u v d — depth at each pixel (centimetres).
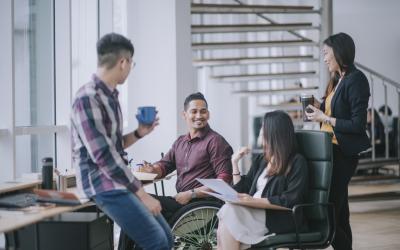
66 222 296
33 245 301
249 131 1074
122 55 263
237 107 999
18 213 247
